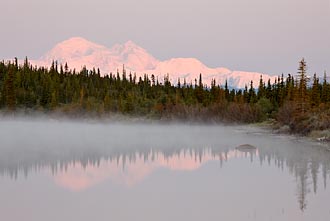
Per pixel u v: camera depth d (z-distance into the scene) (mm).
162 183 37750
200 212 27344
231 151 65000
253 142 80312
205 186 35969
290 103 118125
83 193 33656
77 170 46250
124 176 41938
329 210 27125
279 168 45531
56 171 45375
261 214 26516
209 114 153125
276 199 30422
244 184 36500
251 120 145750
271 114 149000
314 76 127750
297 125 98188
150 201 30641
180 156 59469
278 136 96000
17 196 32594
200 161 53281
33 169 46719
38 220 25984
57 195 32906
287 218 25453
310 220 24906
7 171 45156
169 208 28547
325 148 66688
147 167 48438
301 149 65500
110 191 34281
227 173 42969
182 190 34375
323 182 36719
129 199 31328
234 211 27453
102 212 27656
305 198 30562
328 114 94625
